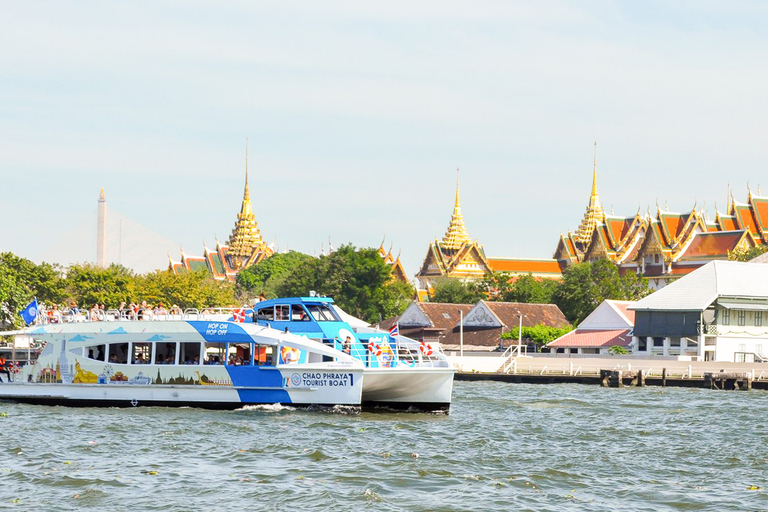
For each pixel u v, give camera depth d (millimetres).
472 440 61375
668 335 153375
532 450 58406
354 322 89062
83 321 79125
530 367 139250
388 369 71250
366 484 48062
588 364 135500
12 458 52969
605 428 68938
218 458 53812
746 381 119250
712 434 66938
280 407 72125
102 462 52281
